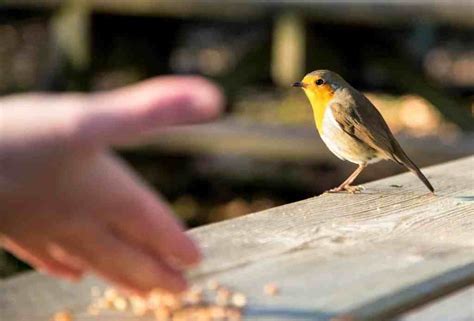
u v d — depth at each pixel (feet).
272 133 45.44
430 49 69.77
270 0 50.93
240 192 51.44
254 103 56.90
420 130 50.57
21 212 10.20
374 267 13.97
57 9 54.60
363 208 17.70
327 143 28.45
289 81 52.01
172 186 51.31
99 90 59.77
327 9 50.37
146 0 52.06
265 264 14.06
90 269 11.12
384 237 15.66
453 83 63.67
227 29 74.38
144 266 10.99
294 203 17.98
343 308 12.41
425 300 13.06
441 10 48.93
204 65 67.77
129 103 9.45
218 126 46.44
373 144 27.25
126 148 48.01
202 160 54.03
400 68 55.52
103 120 9.55
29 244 10.84
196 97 9.05
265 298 12.69
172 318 12.14
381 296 12.81
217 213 49.32
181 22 64.08
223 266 13.96
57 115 9.66
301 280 13.35
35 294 12.91
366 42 55.98
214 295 12.78
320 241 15.35
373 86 59.62
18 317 12.19
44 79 55.72
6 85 62.03
